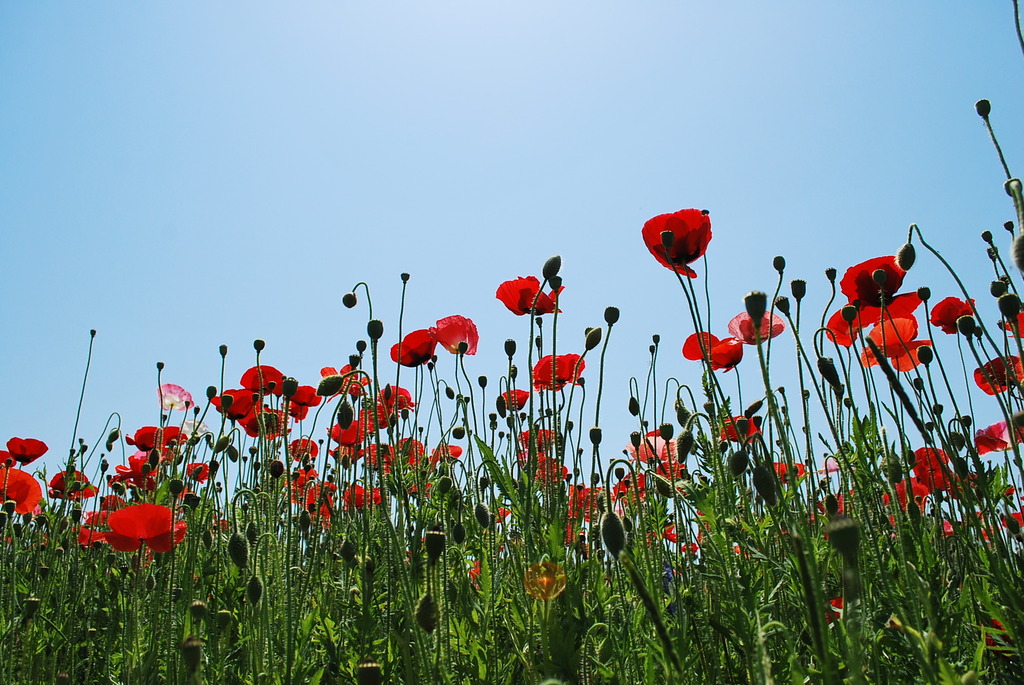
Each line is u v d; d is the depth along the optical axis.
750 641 0.81
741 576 0.86
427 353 1.37
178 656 1.04
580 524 1.11
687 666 0.83
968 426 1.09
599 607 1.04
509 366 1.33
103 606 1.43
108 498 1.56
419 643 0.82
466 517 1.24
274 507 1.14
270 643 0.90
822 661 0.60
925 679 0.73
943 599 0.90
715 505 0.92
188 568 1.14
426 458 1.39
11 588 1.34
